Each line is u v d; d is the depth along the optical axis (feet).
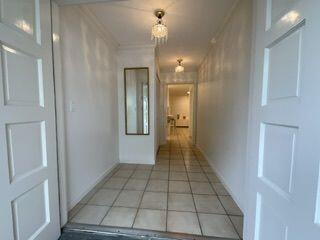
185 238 4.79
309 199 1.96
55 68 4.76
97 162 8.38
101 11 7.02
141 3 6.51
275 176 2.70
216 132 9.72
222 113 8.55
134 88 11.49
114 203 6.56
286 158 2.42
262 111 3.08
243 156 5.94
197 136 16.76
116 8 6.83
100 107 8.67
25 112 3.48
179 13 7.21
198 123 16.26
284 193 2.45
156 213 5.92
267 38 2.95
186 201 6.73
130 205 6.42
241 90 6.11
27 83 3.58
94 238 4.79
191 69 17.04
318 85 1.85
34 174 3.75
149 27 8.41
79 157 6.75
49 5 4.28
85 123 7.22
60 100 4.97
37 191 3.89
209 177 9.20
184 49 11.45
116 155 11.23
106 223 5.38
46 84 4.14
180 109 37.65
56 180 4.56
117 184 8.30
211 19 7.69
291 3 2.34
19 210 3.37
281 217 2.51
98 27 8.15
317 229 1.85
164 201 6.73
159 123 17.90
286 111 2.40
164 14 7.19
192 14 7.29
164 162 11.91
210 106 11.31
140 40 10.06
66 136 5.91
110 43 9.87
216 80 9.76
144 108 11.51
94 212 5.97
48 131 4.21
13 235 3.21
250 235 3.56
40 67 3.97
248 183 3.78
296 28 2.24
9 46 3.12
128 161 11.75
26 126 3.55
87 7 6.72
